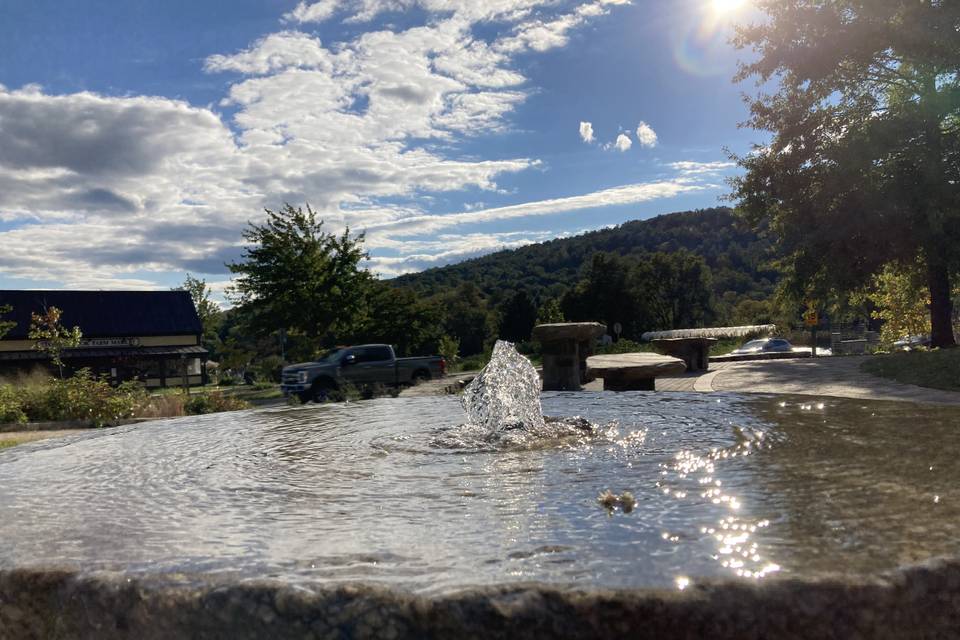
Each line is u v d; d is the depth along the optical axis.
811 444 3.02
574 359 11.29
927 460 2.54
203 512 2.21
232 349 41.09
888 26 20.30
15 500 2.47
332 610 1.34
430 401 6.13
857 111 22.44
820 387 12.46
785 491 2.11
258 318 29.39
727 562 1.45
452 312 95.19
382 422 4.87
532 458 3.12
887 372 13.48
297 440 4.08
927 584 1.38
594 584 1.35
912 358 14.25
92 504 2.38
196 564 1.58
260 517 2.12
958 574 1.41
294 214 29.58
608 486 2.36
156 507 2.31
